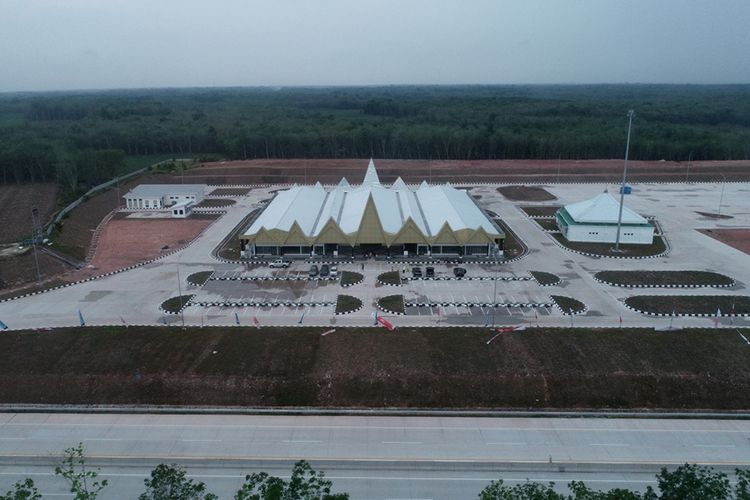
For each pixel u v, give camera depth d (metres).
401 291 92.12
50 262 105.50
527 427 59.03
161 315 82.94
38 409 62.44
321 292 91.81
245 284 95.81
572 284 95.31
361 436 57.50
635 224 118.62
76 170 171.00
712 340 73.62
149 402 63.50
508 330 76.56
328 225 107.44
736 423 59.75
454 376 66.31
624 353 70.56
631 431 58.34
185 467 53.06
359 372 67.12
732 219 138.25
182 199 156.12
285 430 58.59
